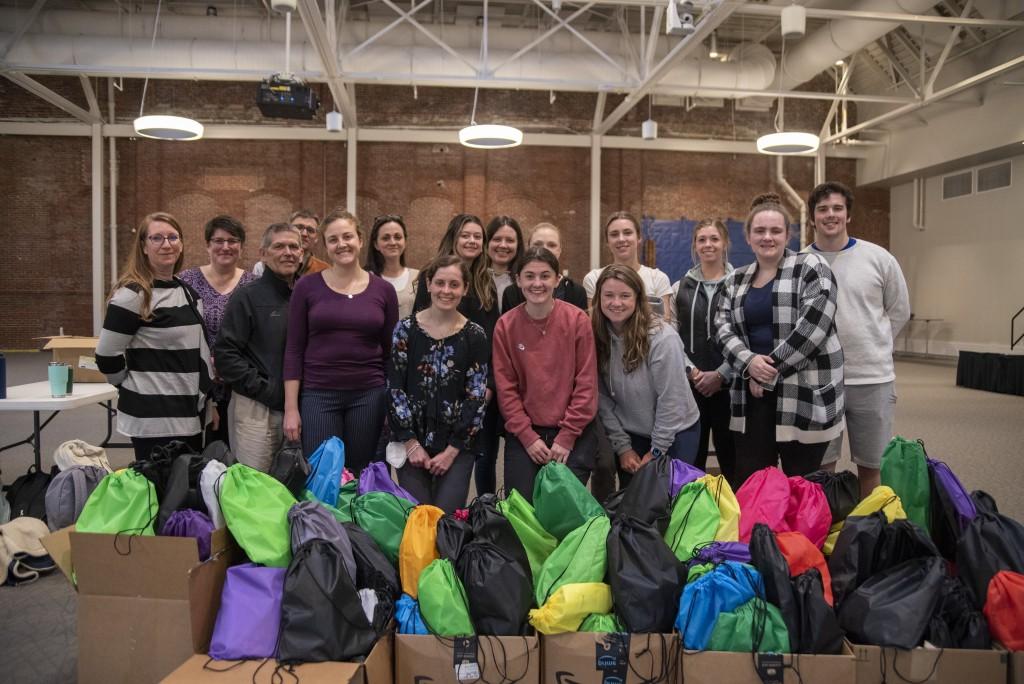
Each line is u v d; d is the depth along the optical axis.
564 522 2.23
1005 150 11.33
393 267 3.73
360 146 12.18
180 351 2.84
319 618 1.80
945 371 11.51
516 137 7.71
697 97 12.65
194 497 2.12
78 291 11.97
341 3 9.38
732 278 2.88
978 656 1.83
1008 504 3.94
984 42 10.70
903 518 2.21
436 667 1.86
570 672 1.85
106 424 6.36
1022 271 11.62
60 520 3.10
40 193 11.82
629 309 2.67
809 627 1.83
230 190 12.02
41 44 9.20
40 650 2.37
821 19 10.65
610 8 10.43
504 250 3.24
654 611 1.88
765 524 2.04
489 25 10.06
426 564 2.07
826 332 2.57
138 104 11.87
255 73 9.36
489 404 2.97
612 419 2.82
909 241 14.05
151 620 1.95
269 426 2.90
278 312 2.92
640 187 12.73
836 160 14.03
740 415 2.78
